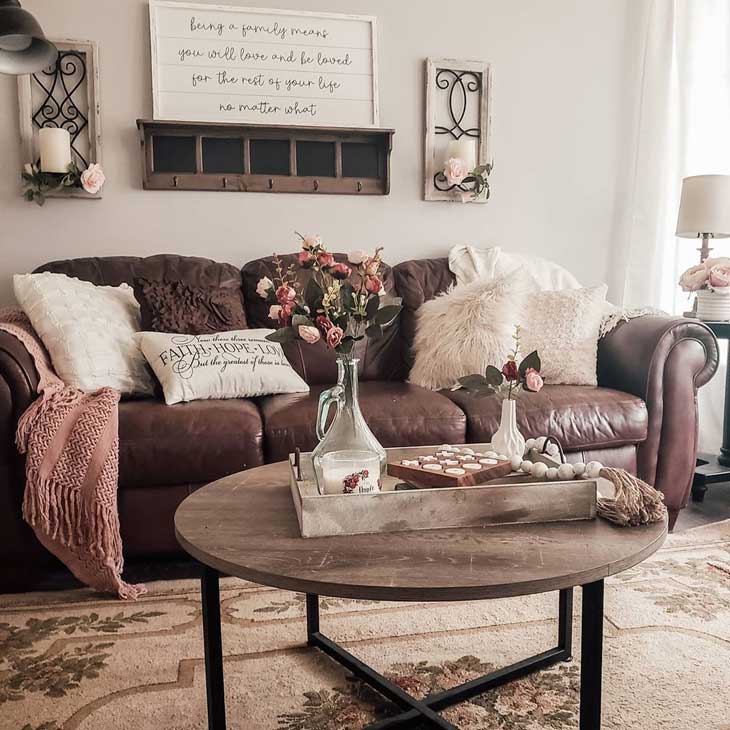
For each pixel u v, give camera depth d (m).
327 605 1.95
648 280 3.58
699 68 3.55
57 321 2.25
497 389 1.57
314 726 1.41
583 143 3.51
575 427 2.41
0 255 2.95
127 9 2.97
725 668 1.61
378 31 3.22
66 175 2.88
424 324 2.85
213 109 3.07
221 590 2.04
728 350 3.11
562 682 1.56
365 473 1.31
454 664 1.64
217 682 1.27
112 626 1.83
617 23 3.49
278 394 2.48
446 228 3.38
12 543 2.01
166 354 2.33
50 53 2.53
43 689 1.54
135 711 1.46
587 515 1.31
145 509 2.11
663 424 2.56
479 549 1.16
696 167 3.60
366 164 3.24
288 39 3.12
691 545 2.37
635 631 1.78
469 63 3.31
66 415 1.99
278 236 3.19
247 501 1.42
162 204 3.06
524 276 2.81
